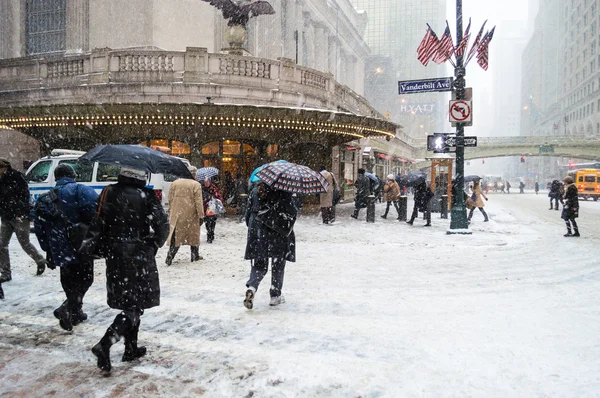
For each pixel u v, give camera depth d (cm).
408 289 635
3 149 2408
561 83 12562
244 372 362
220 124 1730
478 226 1529
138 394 325
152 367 372
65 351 405
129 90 1903
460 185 1272
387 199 1750
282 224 526
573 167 5353
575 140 6438
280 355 397
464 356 394
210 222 1066
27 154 2369
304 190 496
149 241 379
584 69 10125
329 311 529
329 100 2358
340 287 643
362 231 1307
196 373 360
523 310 536
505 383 341
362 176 1700
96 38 2409
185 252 942
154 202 380
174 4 2450
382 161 4153
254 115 1620
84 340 433
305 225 1457
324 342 429
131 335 383
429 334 451
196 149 1880
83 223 446
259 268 534
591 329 466
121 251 365
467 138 1268
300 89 2150
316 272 742
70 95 1980
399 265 806
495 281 687
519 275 730
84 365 375
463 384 340
